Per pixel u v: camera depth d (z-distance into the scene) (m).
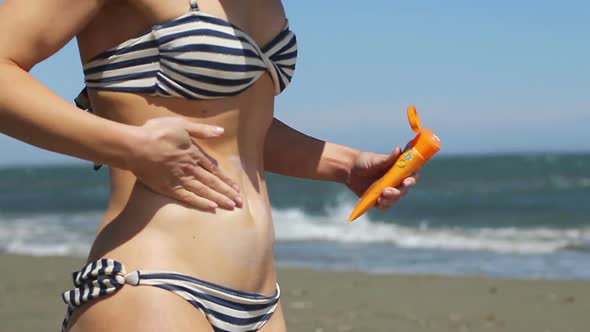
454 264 12.76
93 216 25.56
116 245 2.01
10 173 70.69
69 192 42.97
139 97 2.03
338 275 9.74
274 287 2.24
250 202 2.16
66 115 1.84
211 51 1.98
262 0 2.16
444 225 21.17
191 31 1.97
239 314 2.08
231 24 2.02
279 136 2.59
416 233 18.48
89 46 2.07
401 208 27.53
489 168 52.91
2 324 6.46
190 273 1.99
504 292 8.58
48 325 6.42
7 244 16.22
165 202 2.01
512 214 24.64
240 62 2.03
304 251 14.93
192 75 1.98
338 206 28.48
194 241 2.01
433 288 8.79
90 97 2.12
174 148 1.94
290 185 40.00
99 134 1.86
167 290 1.96
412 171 2.38
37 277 9.05
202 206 2.03
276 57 2.20
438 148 2.37
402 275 9.77
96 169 2.18
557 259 13.25
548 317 7.30
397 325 6.82
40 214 27.36
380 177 2.51
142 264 1.97
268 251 2.20
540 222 21.94
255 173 2.22
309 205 29.25
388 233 18.44
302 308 7.50
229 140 2.11
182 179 1.99
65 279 8.89
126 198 2.07
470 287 8.89
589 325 6.95
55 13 1.90
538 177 43.28
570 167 52.53
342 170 2.58
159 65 2.00
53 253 14.52
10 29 1.86
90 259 2.06
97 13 1.99
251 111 2.17
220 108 2.06
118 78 2.04
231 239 2.05
